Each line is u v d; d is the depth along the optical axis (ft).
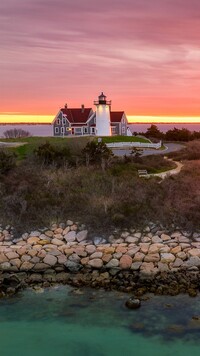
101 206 80.89
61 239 74.08
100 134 252.83
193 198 84.64
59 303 58.85
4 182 91.25
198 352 48.11
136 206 80.02
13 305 58.49
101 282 63.93
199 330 52.08
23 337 51.37
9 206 82.12
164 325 53.16
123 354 47.83
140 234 74.28
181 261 66.74
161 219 77.00
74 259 68.23
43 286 63.62
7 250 70.59
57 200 84.28
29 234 75.72
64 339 50.78
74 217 79.36
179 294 60.29
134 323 53.78
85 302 58.90
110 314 55.88
